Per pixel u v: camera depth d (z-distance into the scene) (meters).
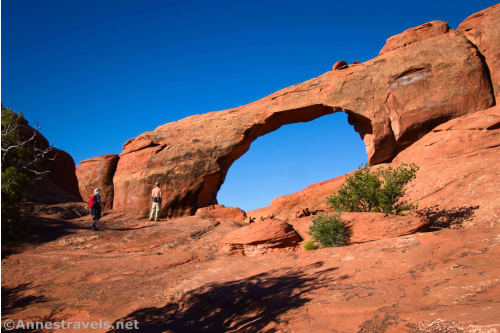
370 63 18.73
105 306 6.20
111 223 15.16
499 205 8.37
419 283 4.33
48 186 17.94
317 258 7.25
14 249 10.48
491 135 12.83
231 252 9.66
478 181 10.24
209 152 20.17
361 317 3.74
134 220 16.33
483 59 16.30
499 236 5.46
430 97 16.20
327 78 19.36
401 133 16.34
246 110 20.91
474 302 3.26
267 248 9.32
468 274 4.14
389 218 8.47
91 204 13.41
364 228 8.44
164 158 20.38
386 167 15.59
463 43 16.72
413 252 5.84
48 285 7.53
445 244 5.80
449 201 10.23
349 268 5.91
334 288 5.05
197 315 5.44
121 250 10.81
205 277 7.43
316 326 3.88
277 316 4.57
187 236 12.32
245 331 4.42
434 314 3.17
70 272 8.34
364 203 10.87
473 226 8.20
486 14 17.20
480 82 15.60
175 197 19.56
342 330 3.57
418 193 11.92
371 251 6.63
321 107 19.38
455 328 2.68
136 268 8.59
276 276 6.59
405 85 16.95
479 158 11.80
